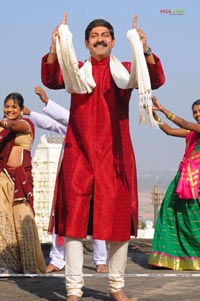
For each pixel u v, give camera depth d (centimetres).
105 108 578
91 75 579
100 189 571
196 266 874
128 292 661
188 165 889
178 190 877
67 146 585
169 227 899
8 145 768
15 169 769
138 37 555
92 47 587
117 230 575
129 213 583
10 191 771
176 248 891
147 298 627
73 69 558
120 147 581
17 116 778
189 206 889
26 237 770
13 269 769
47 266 850
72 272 582
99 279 752
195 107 888
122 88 575
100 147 576
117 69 582
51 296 641
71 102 588
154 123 553
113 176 575
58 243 837
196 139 891
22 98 782
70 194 572
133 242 1172
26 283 720
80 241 580
